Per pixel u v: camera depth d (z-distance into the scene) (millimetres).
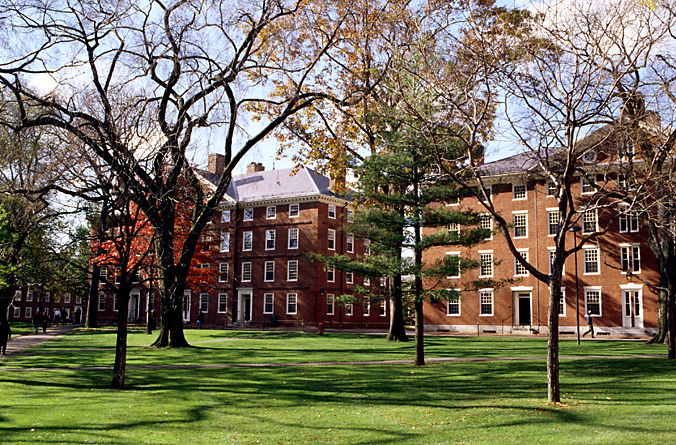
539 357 26281
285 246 62094
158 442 11000
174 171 21469
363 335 42844
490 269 51688
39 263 23250
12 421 12570
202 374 20938
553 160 18531
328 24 31203
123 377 17797
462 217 22844
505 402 14789
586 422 12180
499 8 16016
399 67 18203
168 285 30906
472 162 14953
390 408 14391
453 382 18656
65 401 15141
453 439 11070
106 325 61281
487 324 51438
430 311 54594
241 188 66812
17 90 21875
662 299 34250
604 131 19797
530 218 50219
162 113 22500
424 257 54406
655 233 24891
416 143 19266
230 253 65312
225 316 64625
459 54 16234
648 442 10359
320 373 21203
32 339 38031
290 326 60156
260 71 29438
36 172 21016
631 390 16312
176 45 25922
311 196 60812
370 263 24344
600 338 42281
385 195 23281
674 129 17109
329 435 11586
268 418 13234
